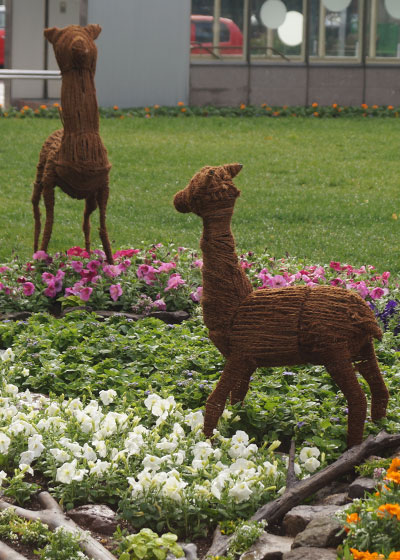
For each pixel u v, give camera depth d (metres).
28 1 25.00
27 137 20.38
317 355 5.24
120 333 8.14
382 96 25.95
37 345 7.45
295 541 4.29
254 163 18.53
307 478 4.91
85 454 5.12
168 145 20.00
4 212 14.36
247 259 10.41
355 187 16.75
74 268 9.59
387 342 7.59
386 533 3.99
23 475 5.01
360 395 5.26
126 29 24.31
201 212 5.43
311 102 25.92
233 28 25.42
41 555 4.34
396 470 4.25
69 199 15.55
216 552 4.39
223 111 24.33
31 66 25.27
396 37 25.72
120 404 6.16
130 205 15.16
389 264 11.50
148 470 4.94
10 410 5.66
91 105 8.82
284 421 5.85
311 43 25.70
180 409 5.79
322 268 9.62
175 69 24.97
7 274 9.76
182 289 9.13
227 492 4.80
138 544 4.32
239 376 5.43
